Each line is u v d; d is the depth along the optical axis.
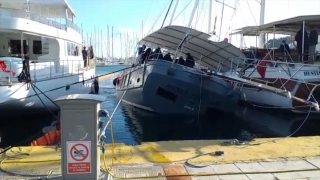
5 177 4.75
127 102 17.77
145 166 5.23
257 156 5.79
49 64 13.12
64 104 4.19
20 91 10.98
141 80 15.13
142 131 12.81
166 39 14.66
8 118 12.83
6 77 10.75
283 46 17.41
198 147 6.39
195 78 14.18
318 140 6.93
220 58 15.57
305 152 6.04
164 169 5.10
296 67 15.23
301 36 15.72
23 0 16.00
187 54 15.44
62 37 14.84
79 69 16.95
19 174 4.84
